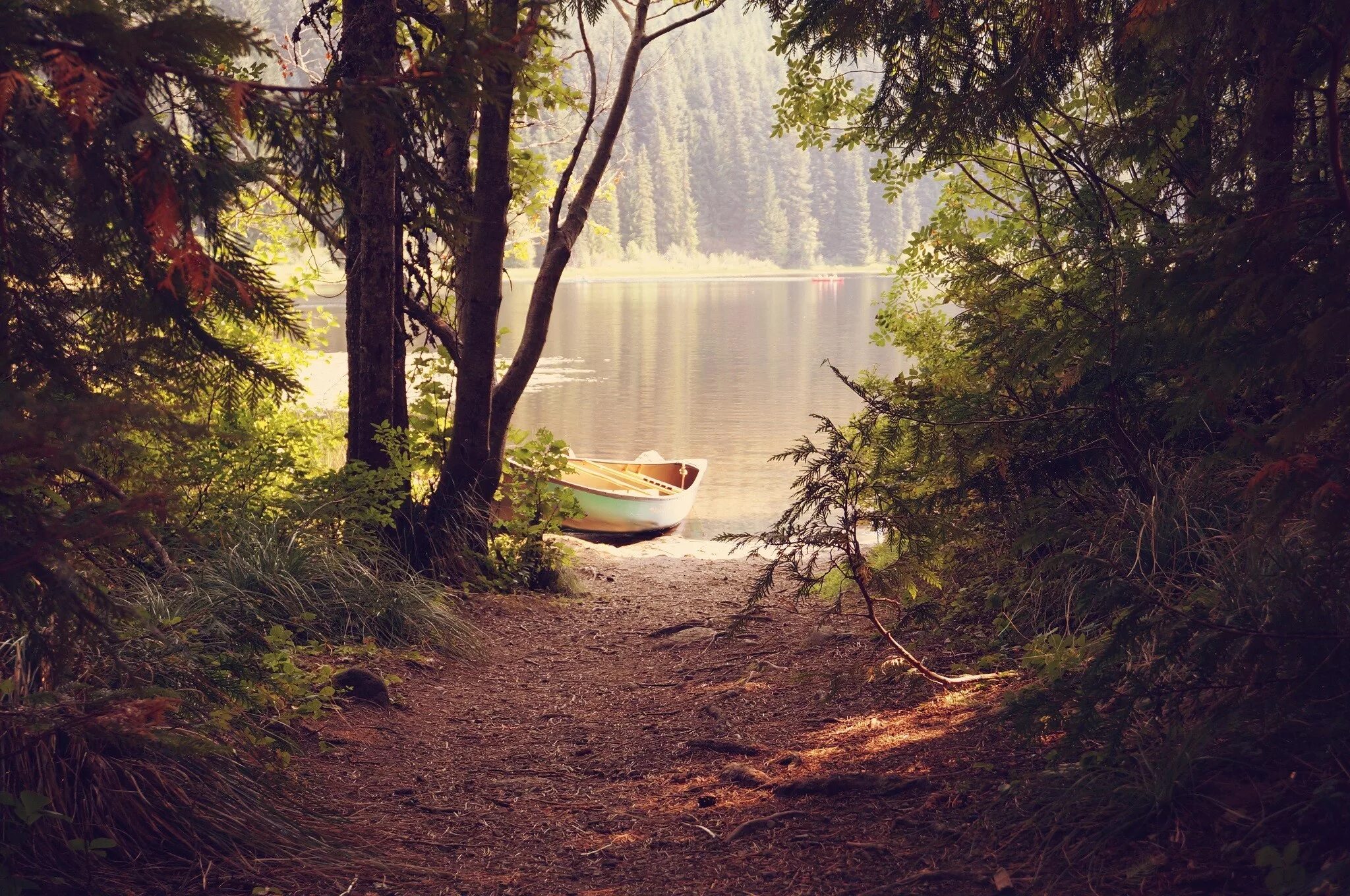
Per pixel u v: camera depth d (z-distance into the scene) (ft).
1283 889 6.86
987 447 15.14
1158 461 14.55
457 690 18.90
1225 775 8.92
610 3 29.19
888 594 14.56
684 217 440.86
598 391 82.79
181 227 7.19
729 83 472.03
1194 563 12.78
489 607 25.02
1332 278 7.64
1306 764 8.48
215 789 10.91
